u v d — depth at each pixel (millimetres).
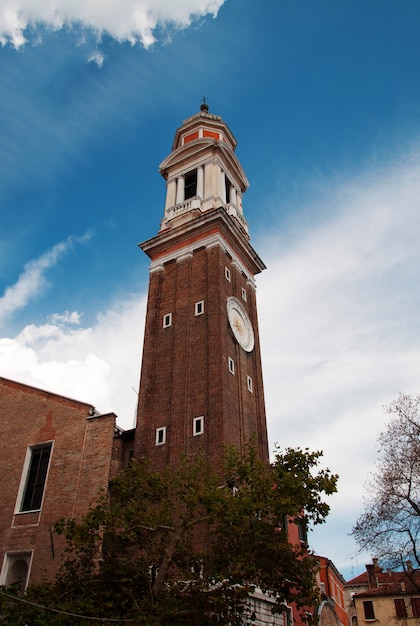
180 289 42906
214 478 22781
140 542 23031
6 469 34062
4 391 37500
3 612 19844
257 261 49562
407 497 30797
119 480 24594
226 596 20953
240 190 55656
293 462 23078
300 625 35312
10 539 31031
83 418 33844
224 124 57375
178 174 52875
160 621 18906
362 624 57938
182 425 34906
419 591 30422
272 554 20719
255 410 40188
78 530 21656
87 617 18609
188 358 38219
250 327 44500
